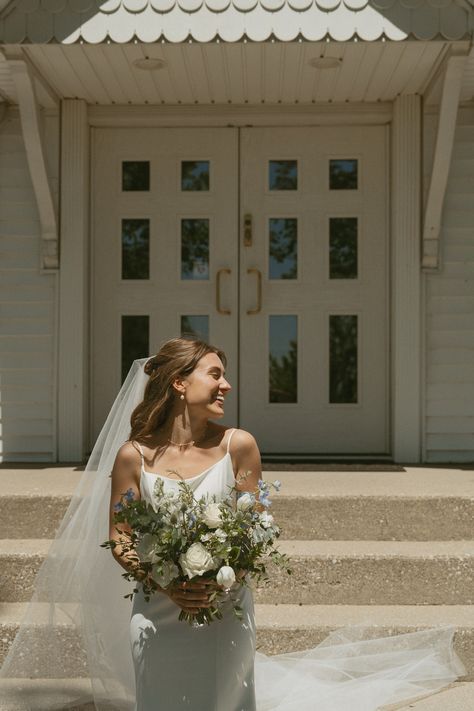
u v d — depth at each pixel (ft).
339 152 20.84
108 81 18.92
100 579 10.25
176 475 8.92
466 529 14.62
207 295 20.95
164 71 18.30
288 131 20.89
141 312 20.93
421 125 19.86
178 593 8.18
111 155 20.92
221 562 8.04
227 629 8.66
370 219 20.81
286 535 14.67
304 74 18.49
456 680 11.68
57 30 16.38
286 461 20.16
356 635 11.87
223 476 9.02
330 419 20.85
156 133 20.92
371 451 20.79
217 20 16.31
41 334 20.17
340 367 20.92
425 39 16.26
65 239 20.08
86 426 20.52
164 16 16.35
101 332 20.93
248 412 20.86
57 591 10.87
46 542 14.33
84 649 10.82
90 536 10.27
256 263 20.93
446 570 13.14
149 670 8.61
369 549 13.64
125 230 21.04
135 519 8.08
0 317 20.18
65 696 10.80
